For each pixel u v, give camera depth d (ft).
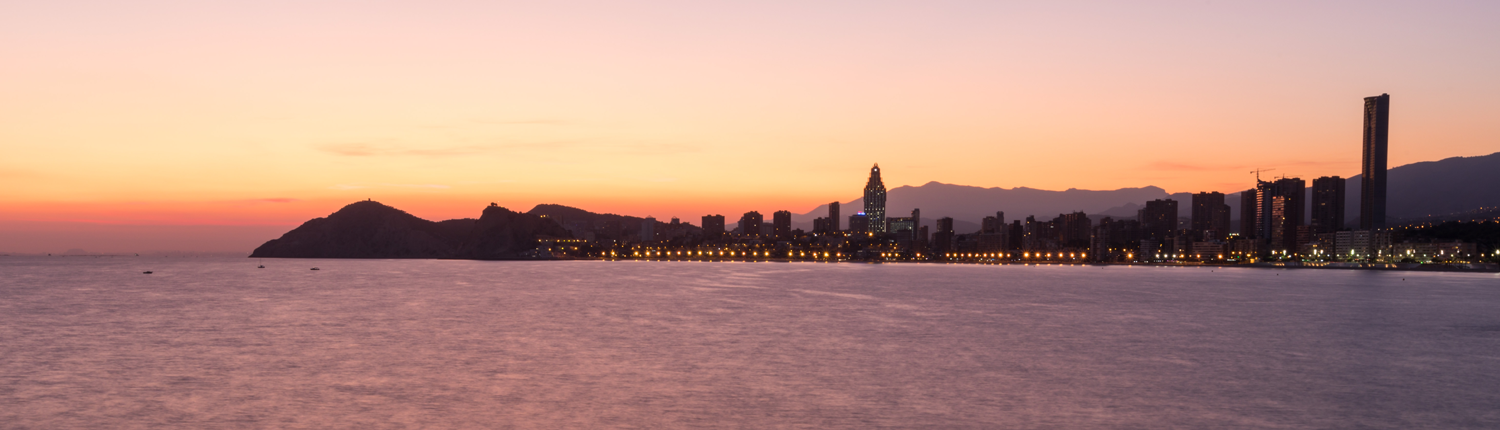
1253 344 231.09
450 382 163.02
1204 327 279.90
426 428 127.03
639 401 145.89
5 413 136.87
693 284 640.58
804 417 134.51
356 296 454.40
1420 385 165.78
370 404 142.82
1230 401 148.56
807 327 272.31
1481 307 395.34
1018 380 167.94
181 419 132.67
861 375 172.76
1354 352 215.72
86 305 375.45
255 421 131.44
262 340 231.30
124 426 128.88
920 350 212.43
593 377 168.86
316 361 189.67
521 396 149.79
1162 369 183.11
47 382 163.43
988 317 317.01
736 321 293.84
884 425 129.70
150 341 229.45
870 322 291.58
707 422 131.13
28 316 313.32
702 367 182.19
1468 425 132.67
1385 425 132.36
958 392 154.92
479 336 241.55
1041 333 256.32
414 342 226.38
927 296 469.57
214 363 186.91
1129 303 411.95
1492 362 198.80
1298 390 159.63
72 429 127.13
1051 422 132.36
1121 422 132.77
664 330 260.21
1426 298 477.36
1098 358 199.82
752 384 161.79
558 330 259.60
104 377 168.66
